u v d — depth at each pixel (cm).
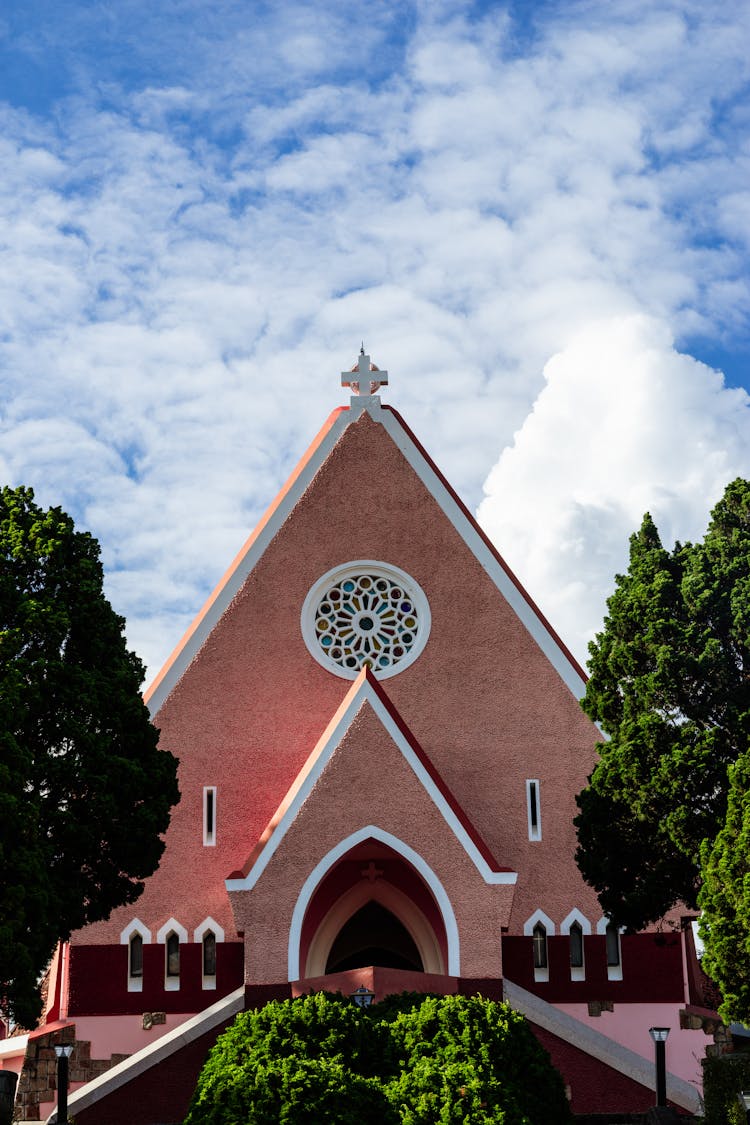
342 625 4106
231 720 4003
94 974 3806
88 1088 3422
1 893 2900
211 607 4084
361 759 3569
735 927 3045
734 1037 4081
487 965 3444
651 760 3503
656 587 3644
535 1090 2691
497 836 3934
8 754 3009
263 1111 2408
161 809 3381
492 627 4094
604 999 3838
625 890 3538
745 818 3089
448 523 4172
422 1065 2580
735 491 3722
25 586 3347
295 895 3481
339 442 4231
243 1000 3484
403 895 3825
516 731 4012
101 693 3331
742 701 3506
